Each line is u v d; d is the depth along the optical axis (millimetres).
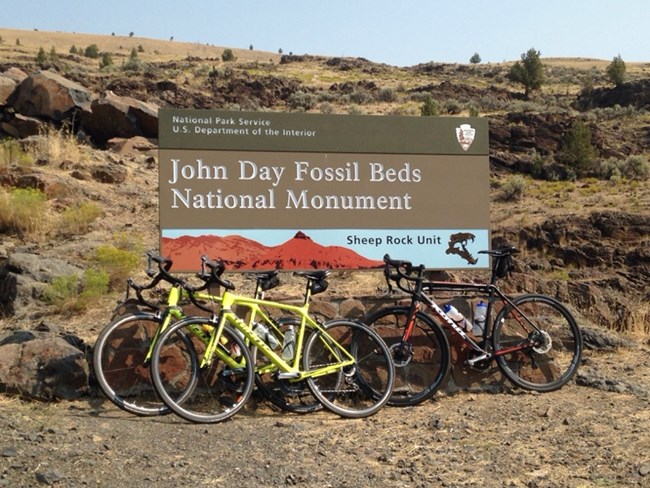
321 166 7637
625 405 6977
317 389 6590
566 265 24672
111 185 18766
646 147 55312
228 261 7371
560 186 44125
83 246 13500
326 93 74688
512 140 51719
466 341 7230
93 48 119562
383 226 7730
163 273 6559
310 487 4926
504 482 5102
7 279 10898
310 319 6746
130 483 4809
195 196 7348
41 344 6723
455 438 6004
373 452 5668
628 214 27453
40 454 5105
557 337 8406
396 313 7176
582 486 5055
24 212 14398
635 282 21766
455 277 10078
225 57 108125
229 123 7465
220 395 6797
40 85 25156
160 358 6695
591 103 75625
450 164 7906
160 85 63500
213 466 5188
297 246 7535
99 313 10352
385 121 7805
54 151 19859
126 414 6352
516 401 7066
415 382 7145
